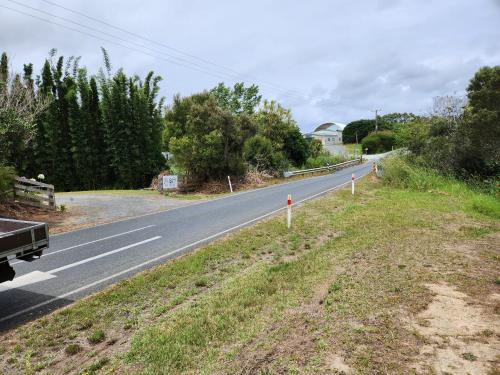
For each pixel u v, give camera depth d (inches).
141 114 1427.2
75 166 1349.7
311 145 1959.9
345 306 206.7
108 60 1466.5
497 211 489.7
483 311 195.3
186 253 345.7
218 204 671.8
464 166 939.3
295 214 511.5
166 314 218.5
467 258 292.0
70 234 447.2
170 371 159.0
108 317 217.2
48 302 243.4
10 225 267.6
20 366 171.9
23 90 732.0
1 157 640.4
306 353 161.3
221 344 177.3
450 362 149.4
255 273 276.5
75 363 173.0
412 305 204.5
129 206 676.7
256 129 1137.4
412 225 414.3
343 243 349.1
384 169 960.3
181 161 1026.1
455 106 1054.4
